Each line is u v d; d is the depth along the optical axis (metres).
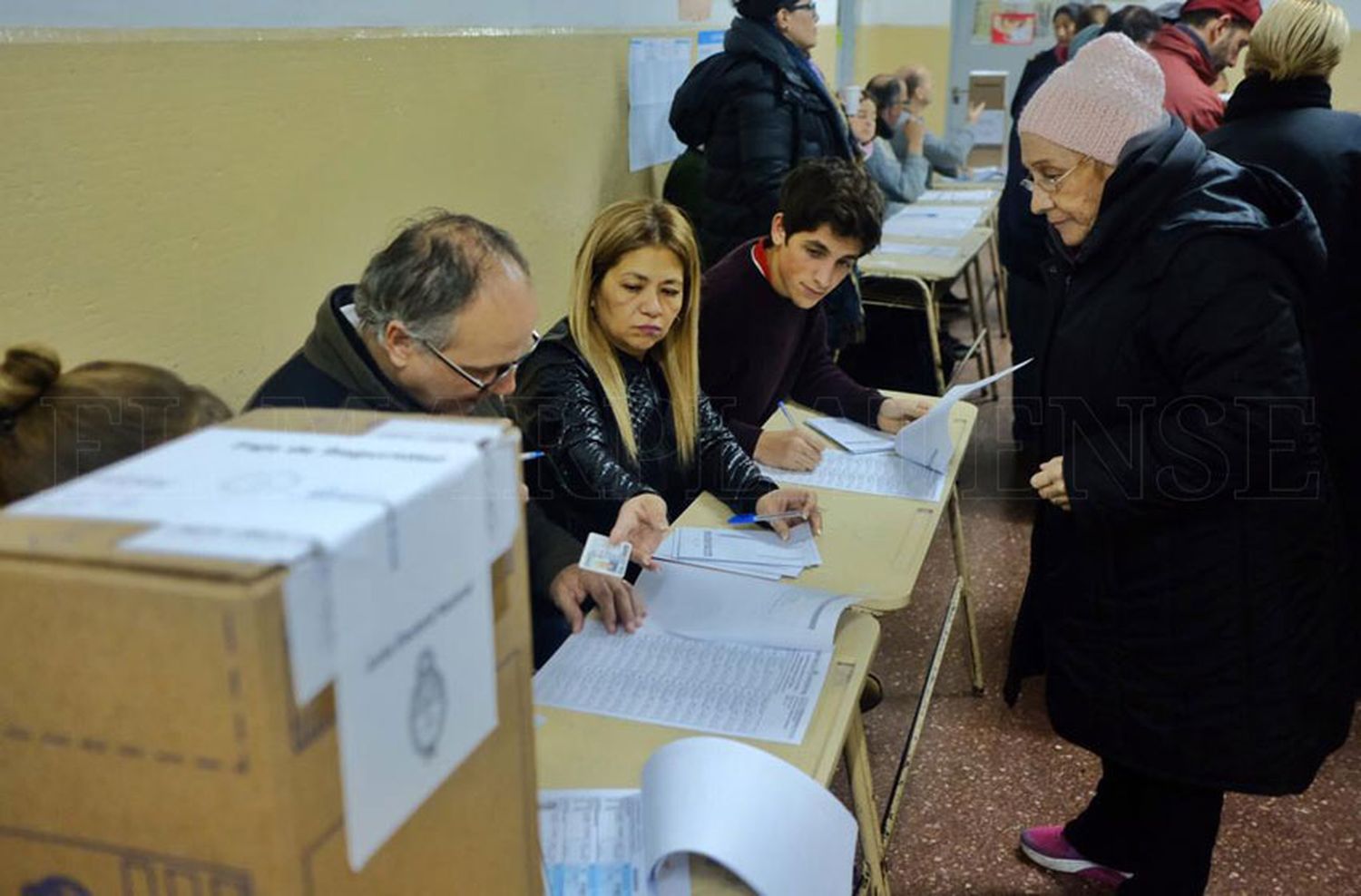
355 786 0.47
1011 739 2.38
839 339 3.17
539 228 2.79
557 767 1.09
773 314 2.04
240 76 1.73
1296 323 1.38
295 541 0.42
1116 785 1.86
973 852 2.05
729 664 1.27
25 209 1.40
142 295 1.60
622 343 1.71
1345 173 2.01
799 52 2.95
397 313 1.22
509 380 1.32
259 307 1.83
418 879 0.53
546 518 1.54
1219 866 2.01
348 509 0.45
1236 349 1.36
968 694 2.54
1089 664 1.59
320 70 1.91
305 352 1.30
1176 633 1.51
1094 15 4.47
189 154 1.65
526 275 1.27
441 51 2.27
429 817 0.53
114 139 1.52
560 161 2.86
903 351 3.71
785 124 2.89
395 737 0.48
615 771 1.08
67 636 0.43
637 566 1.64
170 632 0.42
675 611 1.39
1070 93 1.43
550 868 0.95
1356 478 2.17
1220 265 1.35
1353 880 1.98
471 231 1.25
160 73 1.58
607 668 1.26
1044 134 1.46
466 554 0.52
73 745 0.45
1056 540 1.62
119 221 1.54
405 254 1.23
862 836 1.38
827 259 1.94
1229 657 1.48
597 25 2.99
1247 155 2.08
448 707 0.52
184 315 1.68
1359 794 2.20
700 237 3.08
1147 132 1.40
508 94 2.56
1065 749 2.34
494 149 2.52
